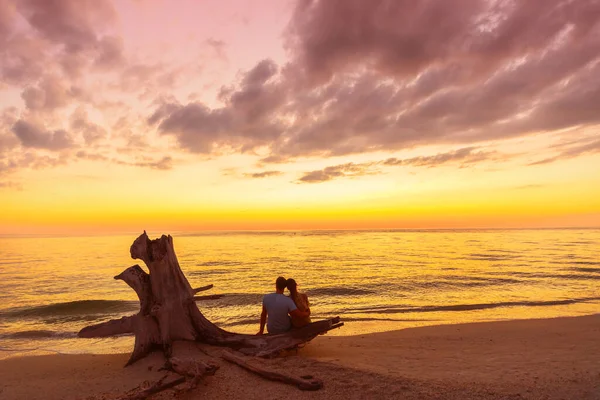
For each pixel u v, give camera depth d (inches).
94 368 286.4
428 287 947.3
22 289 989.8
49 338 486.9
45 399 219.6
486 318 568.1
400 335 438.6
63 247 3550.7
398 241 4274.1
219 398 188.4
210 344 292.2
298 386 199.2
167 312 288.0
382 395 184.9
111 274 1325.0
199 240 5098.4
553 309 637.9
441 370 249.4
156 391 193.8
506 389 193.9
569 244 3339.1
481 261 1705.2
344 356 307.7
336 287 953.5
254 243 4035.4
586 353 317.7
